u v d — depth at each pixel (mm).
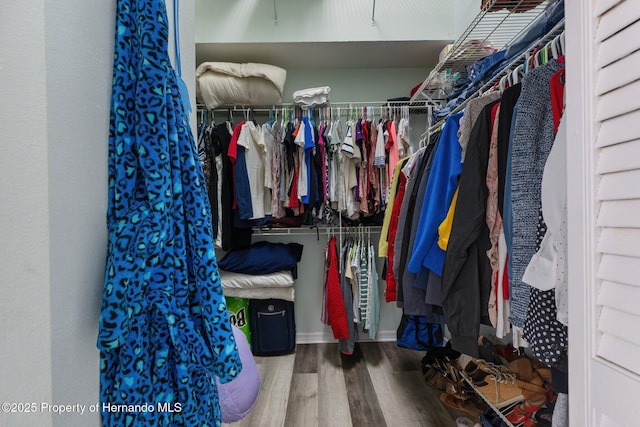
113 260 396
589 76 458
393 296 1505
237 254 2059
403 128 1990
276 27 1911
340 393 1569
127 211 420
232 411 814
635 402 382
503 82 1021
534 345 650
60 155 352
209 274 490
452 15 1906
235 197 1911
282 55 2078
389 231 1554
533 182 697
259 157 1976
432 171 1069
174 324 426
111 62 434
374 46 1974
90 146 396
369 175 1988
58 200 349
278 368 1864
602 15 439
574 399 484
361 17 1908
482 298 865
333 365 1898
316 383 1675
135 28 452
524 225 706
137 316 400
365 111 2107
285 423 1340
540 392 1040
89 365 388
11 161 312
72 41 368
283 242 2324
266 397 1541
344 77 2297
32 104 325
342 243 2166
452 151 1007
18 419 314
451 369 1503
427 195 1067
